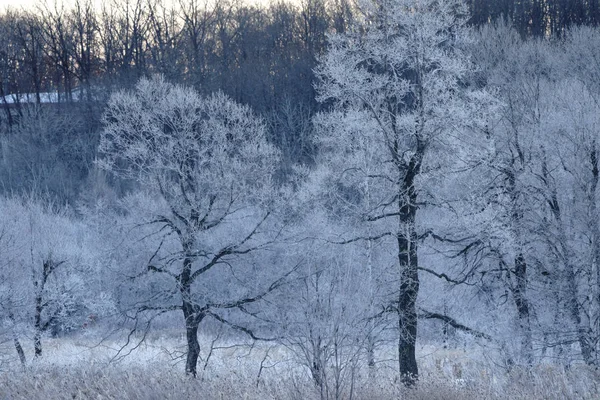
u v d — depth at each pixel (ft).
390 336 170.19
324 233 165.99
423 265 204.13
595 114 183.62
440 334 212.02
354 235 167.73
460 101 146.72
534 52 315.58
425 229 161.48
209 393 136.56
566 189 179.22
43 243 252.01
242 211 198.90
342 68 146.20
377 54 149.18
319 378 123.85
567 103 190.70
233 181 168.14
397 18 146.61
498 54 314.96
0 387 153.89
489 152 172.65
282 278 158.51
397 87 148.36
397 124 146.30
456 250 179.52
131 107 171.12
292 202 174.09
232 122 178.70
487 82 230.68
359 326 130.31
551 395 120.78
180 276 171.32
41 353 235.20
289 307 146.20
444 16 148.05
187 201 169.37
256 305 181.06
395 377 139.85
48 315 245.04
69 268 248.73
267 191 172.65
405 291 149.69
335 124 155.53
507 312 182.19
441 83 144.87
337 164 172.86
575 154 177.47
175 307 172.76
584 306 174.50
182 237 169.27
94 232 312.09
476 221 158.20
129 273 186.39
